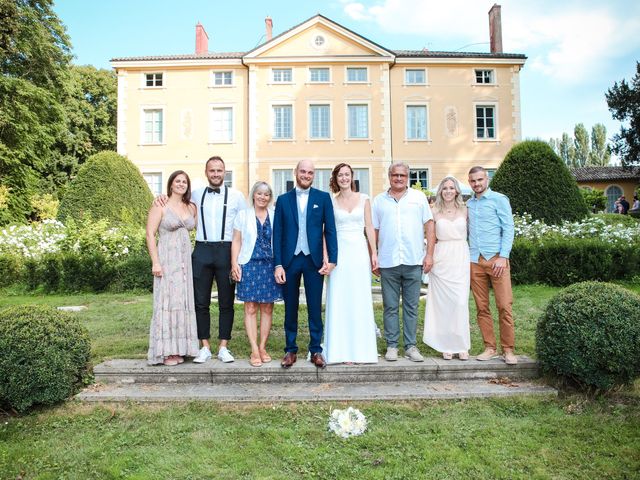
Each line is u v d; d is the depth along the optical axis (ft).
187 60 79.71
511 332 15.29
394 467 10.27
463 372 15.05
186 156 80.23
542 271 32.17
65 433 11.87
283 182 80.02
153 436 11.58
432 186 80.28
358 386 14.48
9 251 39.04
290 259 14.80
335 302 15.33
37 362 12.80
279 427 12.00
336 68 80.33
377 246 16.26
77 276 34.09
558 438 11.41
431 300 16.30
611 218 51.37
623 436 11.41
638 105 84.69
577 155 219.61
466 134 81.10
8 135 69.56
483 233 15.71
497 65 81.61
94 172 51.37
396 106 80.94
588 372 13.34
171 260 15.31
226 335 15.94
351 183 15.89
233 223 15.84
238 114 80.74
